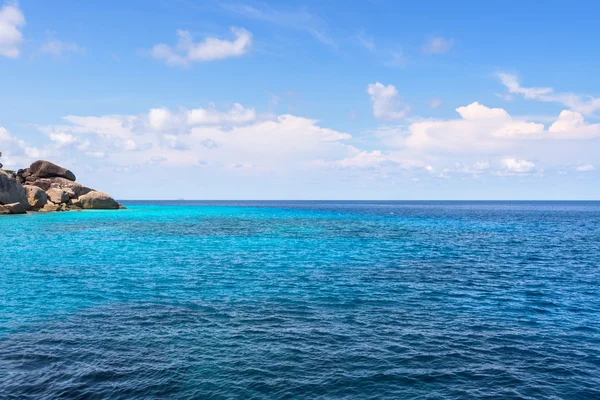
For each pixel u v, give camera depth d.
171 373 9.41
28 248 29.34
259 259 26.28
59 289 17.36
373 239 39.47
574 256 29.38
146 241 35.03
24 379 9.02
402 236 42.84
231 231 46.09
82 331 12.19
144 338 11.65
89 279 19.39
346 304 15.66
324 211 116.56
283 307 15.10
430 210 135.62
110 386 8.76
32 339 11.48
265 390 8.67
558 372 9.84
